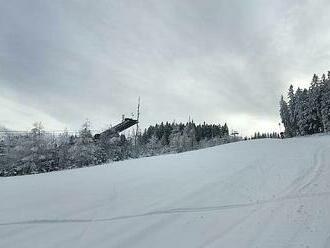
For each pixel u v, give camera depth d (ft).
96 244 28.07
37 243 28.53
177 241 27.99
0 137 134.41
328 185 40.45
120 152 144.36
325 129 227.61
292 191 39.40
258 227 29.68
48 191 44.68
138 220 33.04
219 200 38.01
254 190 40.98
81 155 133.18
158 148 185.16
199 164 60.23
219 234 28.89
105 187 45.73
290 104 264.52
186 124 292.61
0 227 32.27
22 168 128.16
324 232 27.32
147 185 45.83
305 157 60.18
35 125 133.59
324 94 231.09
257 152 70.18
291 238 26.86
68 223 32.83
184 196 39.99
